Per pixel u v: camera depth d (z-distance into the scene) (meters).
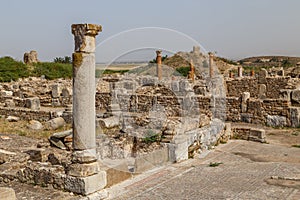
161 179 9.30
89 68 7.56
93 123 7.80
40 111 19.67
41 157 10.95
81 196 7.52
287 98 18.53
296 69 36.75
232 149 13.12
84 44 7.46
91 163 7.77
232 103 19.67
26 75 37.19
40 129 17.33
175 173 9.86
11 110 20.98
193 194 8.12
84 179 7.52
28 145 13.46
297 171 9.89
